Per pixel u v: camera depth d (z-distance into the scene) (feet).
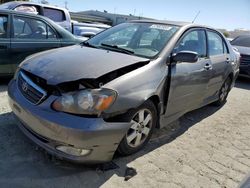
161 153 11.98
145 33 13.56
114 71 10.09
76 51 12.09
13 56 17.54
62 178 9.45
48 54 11.80
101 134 9.05
